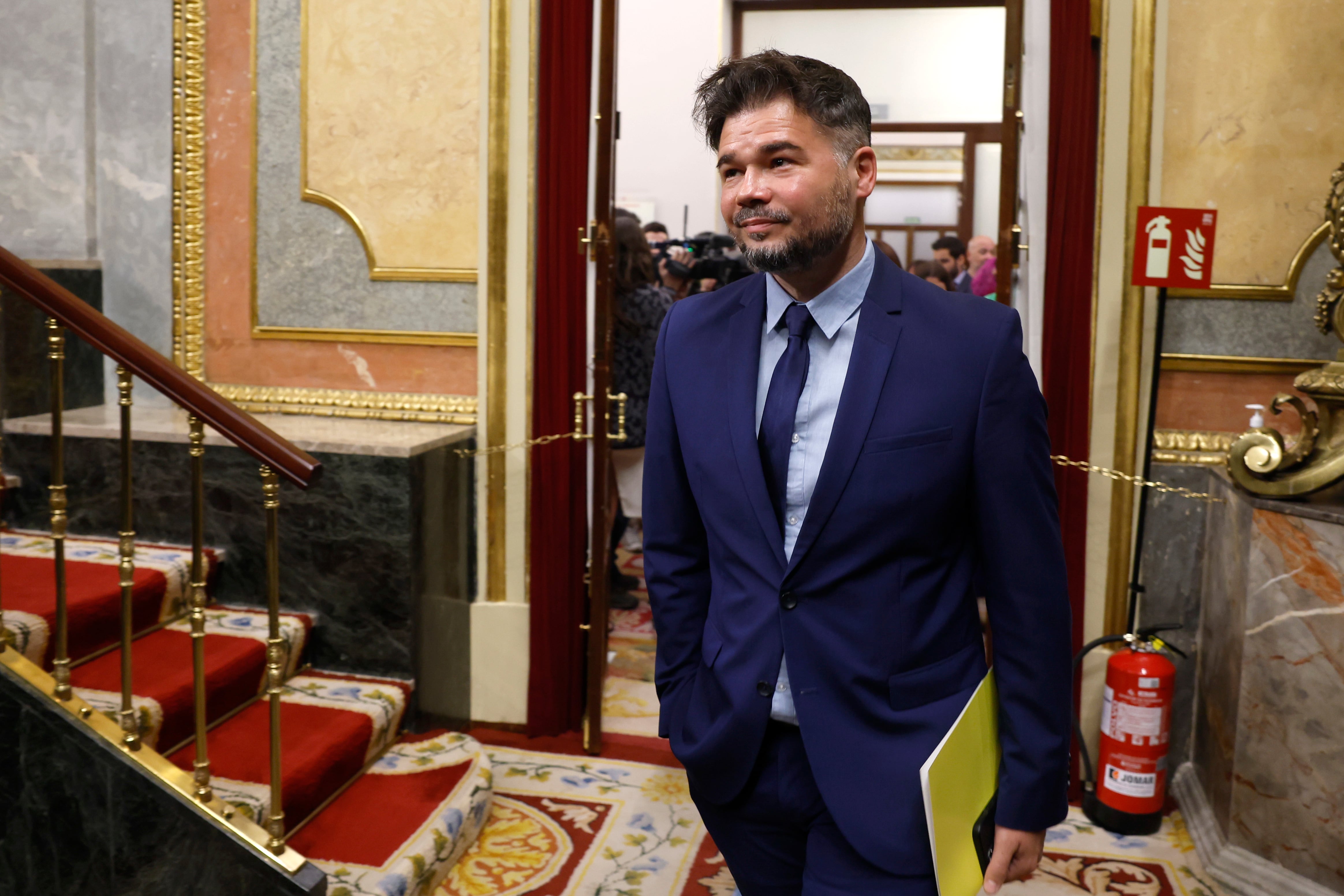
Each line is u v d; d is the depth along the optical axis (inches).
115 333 86.2
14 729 88.9
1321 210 110.3
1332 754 93.4
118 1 134.3
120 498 124.9
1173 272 105.6
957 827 49.2
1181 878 102.4
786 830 55.5
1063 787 52.1
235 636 113.5
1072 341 112.0
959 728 50.2
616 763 125.3
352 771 107.0
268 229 134.9
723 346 55.6
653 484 59.4
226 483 121.6
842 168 49.7
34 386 131.8
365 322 133.8
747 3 311.0
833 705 51.2
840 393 52.3
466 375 132.4
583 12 120.9
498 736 132.6
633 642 164.7
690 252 181.3
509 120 125.3
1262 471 98.0
